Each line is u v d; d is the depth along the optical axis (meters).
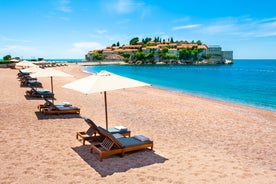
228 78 61.25
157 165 7.20
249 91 33.44
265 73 87.69
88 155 7.83
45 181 6.09
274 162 7.77
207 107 17.84
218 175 6.64
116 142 7.51
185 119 13.43
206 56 179.25
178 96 24.23
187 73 82.25
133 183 6.10
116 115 13.80
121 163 7.30
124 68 116.25
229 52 192.25
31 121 11.70
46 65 67.62
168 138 9.91
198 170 6.93
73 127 10.94
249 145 9.41
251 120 14.06
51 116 12.78
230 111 16.88
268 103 23.11
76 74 51.91
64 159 7.48
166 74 74.56
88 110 14.80
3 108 14.28
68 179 6.22
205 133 10.87
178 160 7.63
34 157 7.56
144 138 8.34
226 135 10.68
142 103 18.08
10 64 50.03
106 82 7.99
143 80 50.84
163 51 177.38
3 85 24.42
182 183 6.13
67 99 18.39
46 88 24.39
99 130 7.85
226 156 8.14
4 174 6.41
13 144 8.62
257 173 6.86
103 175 6.49
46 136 9.60
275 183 6.27
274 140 10.16
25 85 24.98
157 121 12.73
